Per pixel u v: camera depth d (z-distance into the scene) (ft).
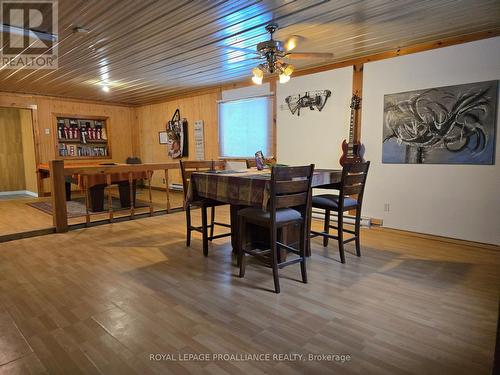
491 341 6.22
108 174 15.52
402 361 5.67
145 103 28.07
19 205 20.36
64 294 8.29
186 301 7.89
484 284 8.80
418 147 13.61
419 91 13.41
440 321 6.95
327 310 7.43
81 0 8.93
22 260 10.75
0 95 22.18
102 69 16.57
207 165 12.87
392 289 8.50
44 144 24.34
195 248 12.00
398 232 14.15
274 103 18.75
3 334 6.56
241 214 9.11
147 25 10.71
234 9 9.57
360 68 15.06
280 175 8.20
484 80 11.89
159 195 24.41
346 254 11.23
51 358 5.82
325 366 5.57
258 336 6.44
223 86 21.30
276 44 10.53
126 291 8.45
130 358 5.81
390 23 10.93
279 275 9.42
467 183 12.54
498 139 11.77
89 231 14.39
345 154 15.44
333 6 9.48
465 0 9.21
